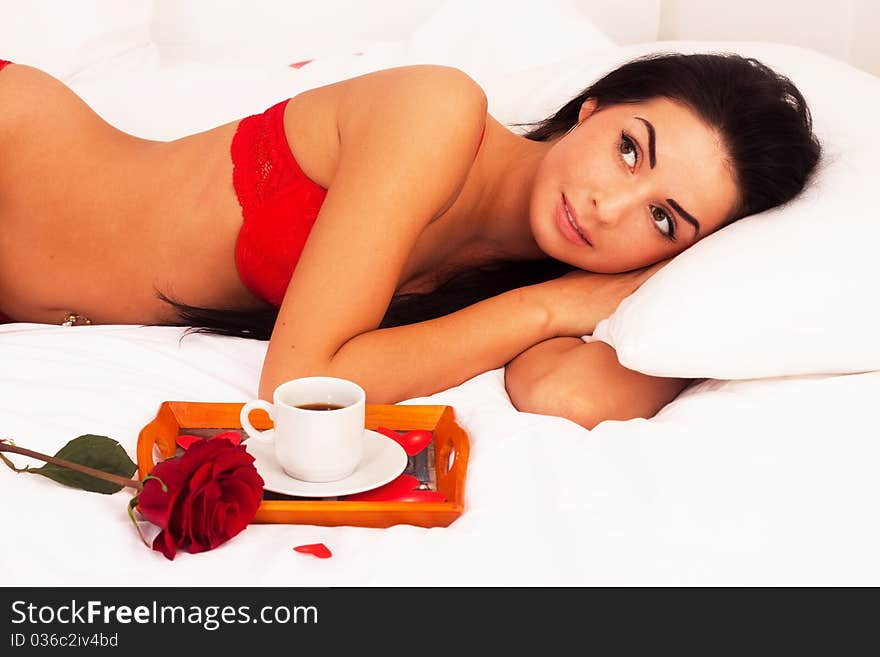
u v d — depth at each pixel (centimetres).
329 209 133
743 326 122
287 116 150
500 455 114
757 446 115
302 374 127
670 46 198
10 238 159
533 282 163
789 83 145
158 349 139
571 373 133
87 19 218
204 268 154
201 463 93
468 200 153
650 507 103
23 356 131
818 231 128
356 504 101
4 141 156
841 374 130
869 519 102
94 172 156
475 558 94
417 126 133
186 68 212
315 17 251
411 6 252
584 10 254
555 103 190
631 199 137
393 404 129
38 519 96
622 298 143
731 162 137
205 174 153
